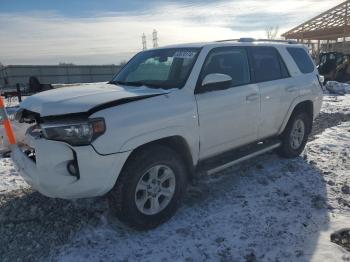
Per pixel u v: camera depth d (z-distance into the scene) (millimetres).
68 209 4016
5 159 6016
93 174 3125
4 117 3826
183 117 3682
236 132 4441
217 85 3914
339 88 17078
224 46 4445
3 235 3574
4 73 44594
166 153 3559
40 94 3805
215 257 3170
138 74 4512
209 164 4312
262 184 4719
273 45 5316
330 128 8117
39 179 3207
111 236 3500
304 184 4695
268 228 3600
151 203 3574
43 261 3170
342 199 4199
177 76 4020
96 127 3066
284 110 5246
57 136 3125
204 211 3982
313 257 3113
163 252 3256
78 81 47281
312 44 39438
